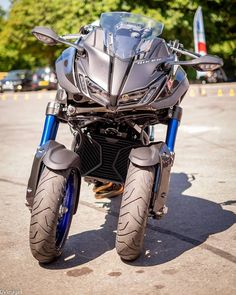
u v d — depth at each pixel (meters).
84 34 4.55
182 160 7.93
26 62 55.75
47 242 3.69
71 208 4.06
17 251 4.19
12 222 4.96
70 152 3.85
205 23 28.47
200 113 13.77
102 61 3.91
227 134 10.26
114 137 4.16
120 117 3.92
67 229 4.07
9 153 8.72
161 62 4.03
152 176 3.78
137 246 3.78
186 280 3.63
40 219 3.64
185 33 27.94
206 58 3.96
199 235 4.61
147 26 4.34
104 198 5.75
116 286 3.54
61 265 3.91
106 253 4.16
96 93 3.80
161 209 3.95
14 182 6.66
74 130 4.44
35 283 3.59
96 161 4.18
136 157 3.78
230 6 29.31
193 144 9.26
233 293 3.40
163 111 4.16
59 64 4.23
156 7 27.56
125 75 3.83
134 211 3.69
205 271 3.79
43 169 3.80
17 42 32.62
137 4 27.48
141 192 3.71
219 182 6.56
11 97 22.75
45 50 34.28
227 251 4.19
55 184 3.68
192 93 20.11
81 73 3.92
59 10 29.05
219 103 16.22
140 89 3.79
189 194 6.05
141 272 3.78
